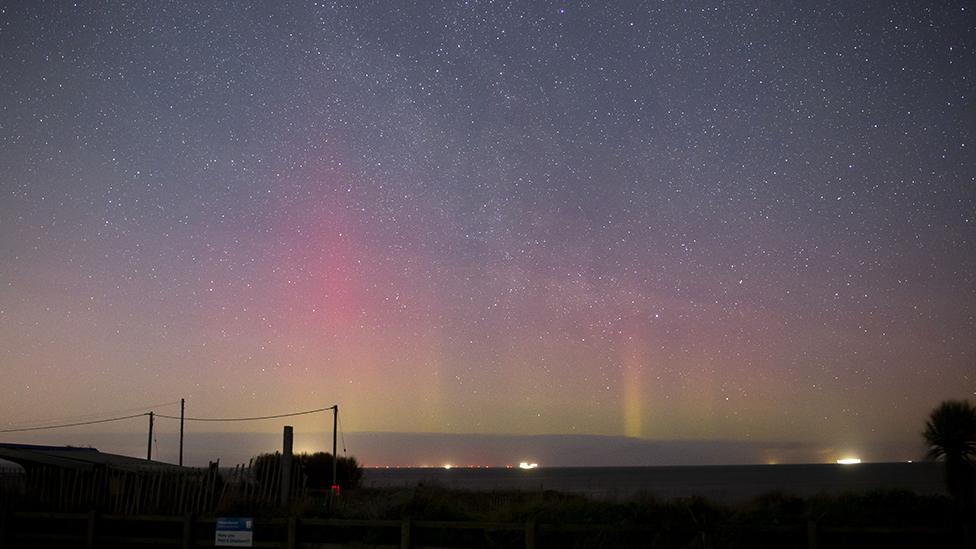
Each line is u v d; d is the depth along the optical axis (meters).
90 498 22.47
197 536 18.00
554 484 106.19
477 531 16.81
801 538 15.45
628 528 15.76
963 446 18.97
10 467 28.14
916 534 14.30
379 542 17.36
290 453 22.25
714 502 20.36
